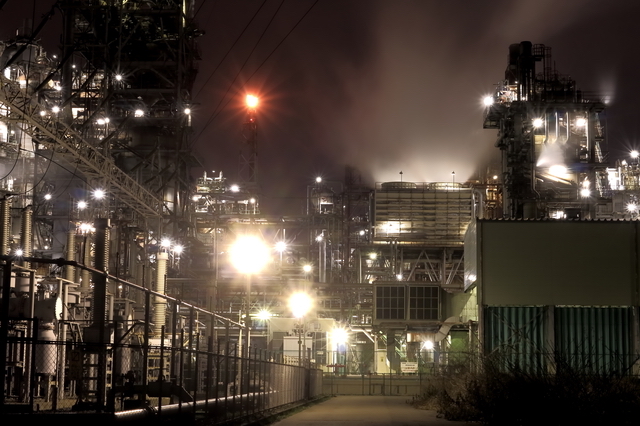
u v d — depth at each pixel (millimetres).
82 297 42156
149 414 19562
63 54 87125
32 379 17594
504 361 45500
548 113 90750
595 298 51375
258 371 33531
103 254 24125
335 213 103750
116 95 89875
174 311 22875
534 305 51406
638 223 51969
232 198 109062
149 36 91188
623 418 25156
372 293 80938
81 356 20797
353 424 29594
